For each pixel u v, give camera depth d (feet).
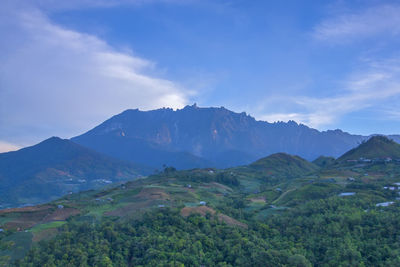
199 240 400.47
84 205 633.20
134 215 495.41
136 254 388.37
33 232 461.37
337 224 405.59
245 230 438.40
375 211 439.22
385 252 342.85
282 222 456.04
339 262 338.54
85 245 401.70
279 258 351.67
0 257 384.68
